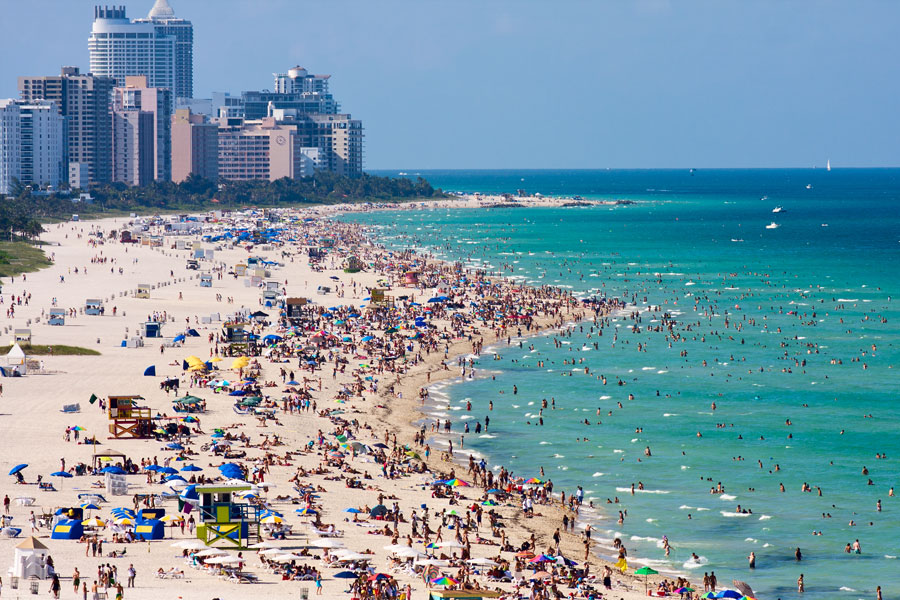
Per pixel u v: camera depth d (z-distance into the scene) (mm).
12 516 146375
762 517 170000
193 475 168000
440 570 137000
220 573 128375
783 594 140750
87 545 134125
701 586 142375
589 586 136000
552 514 171250
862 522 167750
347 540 147500
